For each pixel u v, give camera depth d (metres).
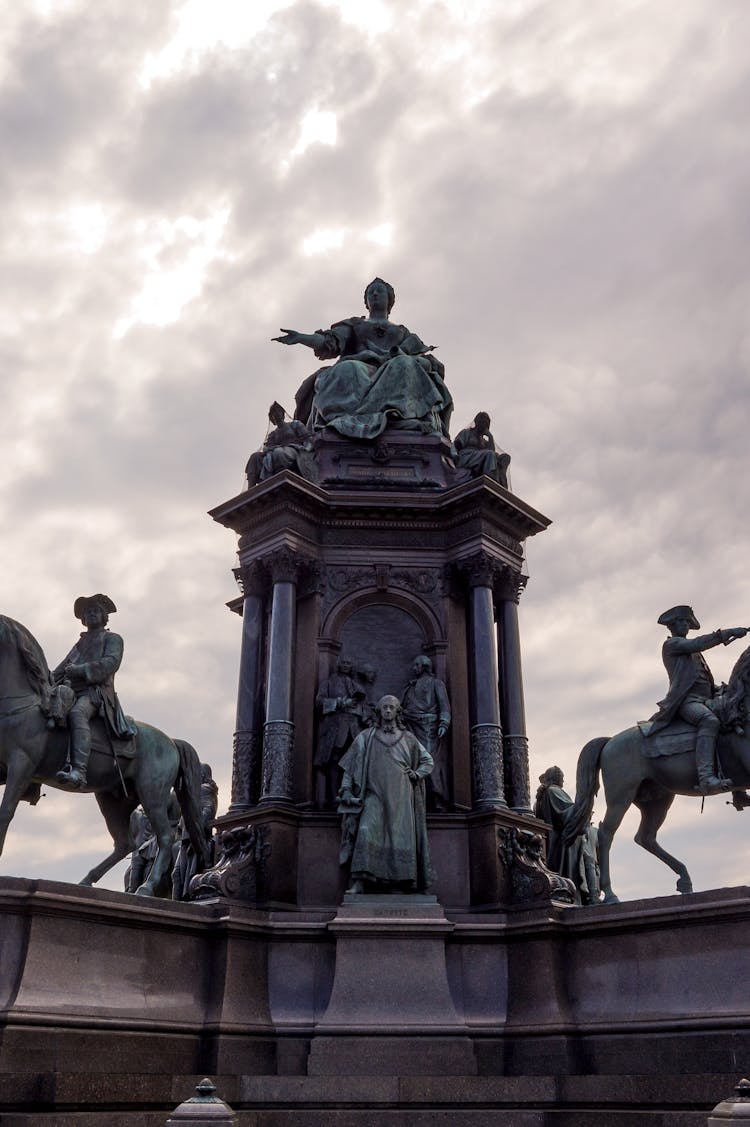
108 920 18.66
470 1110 16.42
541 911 20.77
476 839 22.62
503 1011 20.36
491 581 25.19
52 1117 13.88
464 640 25.12
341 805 21.84
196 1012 19.50
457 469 26.56
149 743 22.08
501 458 26.84
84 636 22.19
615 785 22.36
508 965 20.73
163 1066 18.41
